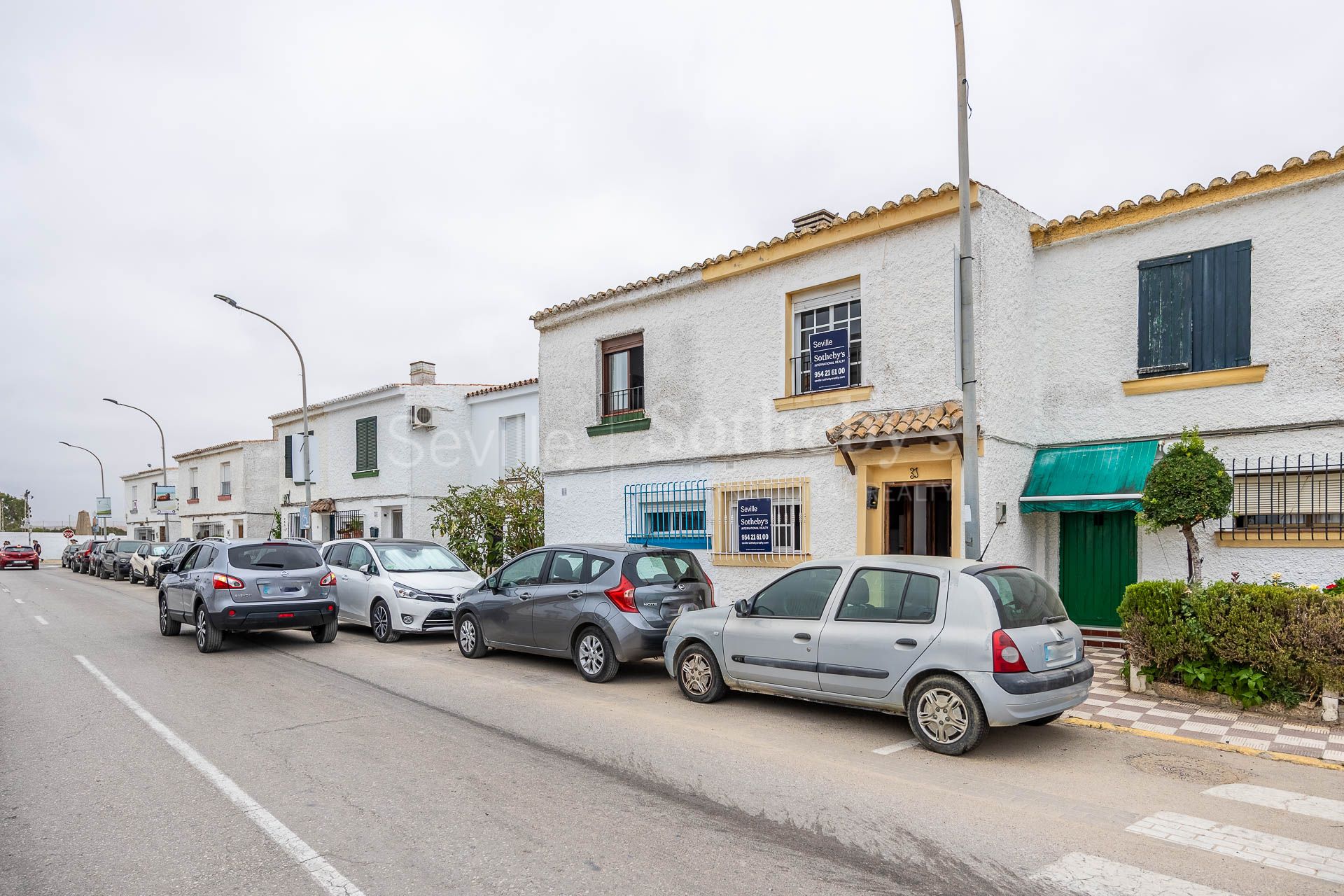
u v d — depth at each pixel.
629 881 4.04
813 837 4.61
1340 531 8.51
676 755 6.20
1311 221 8.85
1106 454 10.18
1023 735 6.75
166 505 35.34
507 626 10.01
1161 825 4.80
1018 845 4.51
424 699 8.12
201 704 7.84
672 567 9.45
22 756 6.14
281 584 11.27
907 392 10.75
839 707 7.75
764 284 12.53
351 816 4.89
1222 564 9.30
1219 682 7.46
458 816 4.89
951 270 10.38
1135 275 10.18
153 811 4.99
